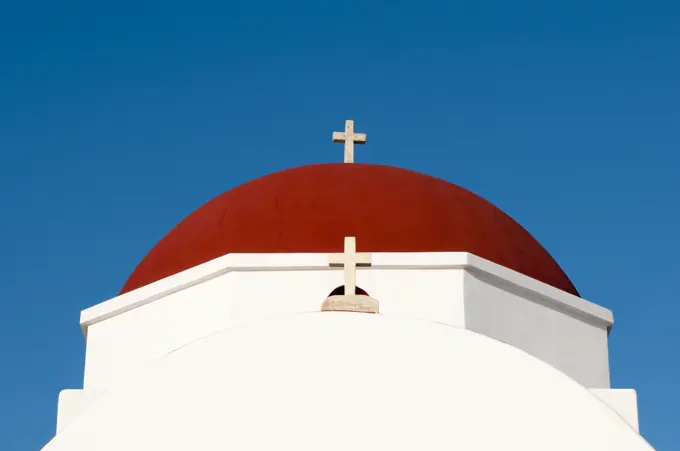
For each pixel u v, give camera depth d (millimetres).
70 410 11180
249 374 9336
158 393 9250
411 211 14508
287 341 9578
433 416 9102
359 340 9586
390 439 8961
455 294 13570
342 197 14672
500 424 9102
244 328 9711
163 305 14109
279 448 8891
